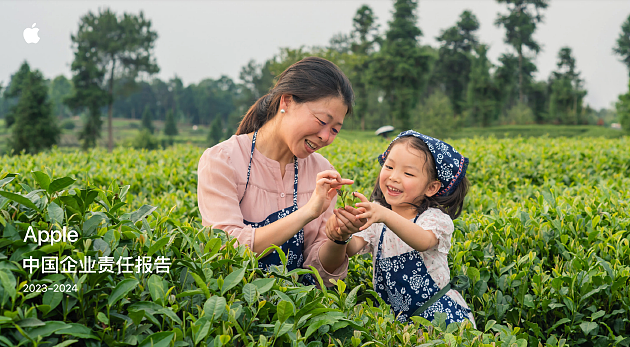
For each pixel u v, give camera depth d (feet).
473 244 8.26
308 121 5.94
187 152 22.29
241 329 3.93
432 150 6.92
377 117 216.13
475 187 14.23
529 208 9.94
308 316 4.27
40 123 156.35
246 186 6.51
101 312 3.71
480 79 199.62
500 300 7.28
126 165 18.22
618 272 7.36
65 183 4.30
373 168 17.25
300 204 6.85
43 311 3.50
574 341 7.31
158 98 409.49
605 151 20.74
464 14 225.76
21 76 168.55
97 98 176.55
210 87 400.06
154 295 3.92
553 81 247.91
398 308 7.24
